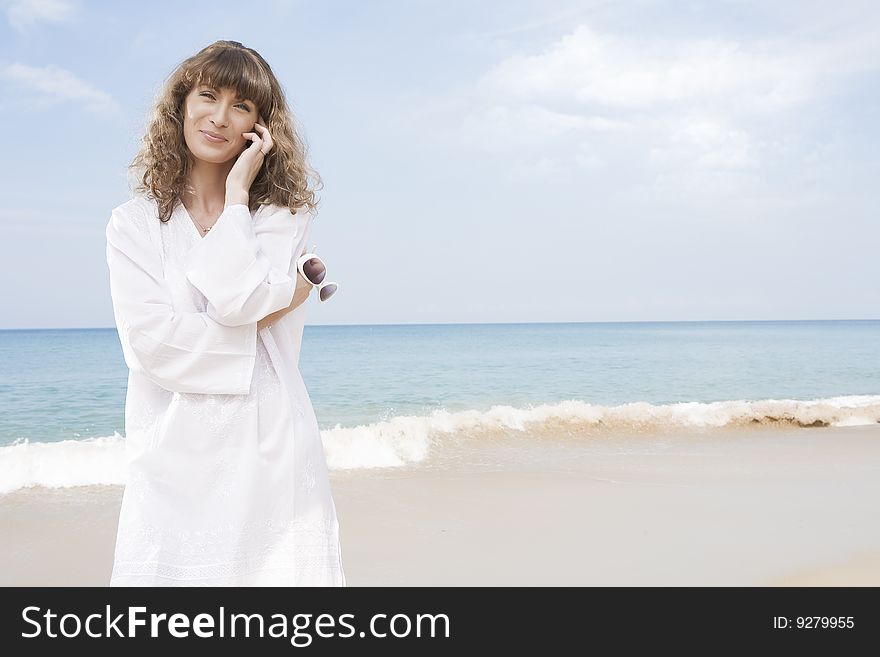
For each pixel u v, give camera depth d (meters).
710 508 6.17
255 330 1.86
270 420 1.89
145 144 2.01
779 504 6.32
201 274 1.79
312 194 2.13
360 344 46.84
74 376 20.50
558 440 9.79
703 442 9.91
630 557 4.90
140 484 1.81
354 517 5.79
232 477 1.84
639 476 7.50
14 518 5.77
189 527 1.80
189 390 1.80
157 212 1.96
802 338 56.66
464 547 5.07
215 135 1.95
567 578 4.50
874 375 23.67
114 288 1.86
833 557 4.91
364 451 8.41
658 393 19.30
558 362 28.98
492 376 23.11
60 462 7.25
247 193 1.92
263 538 1.85
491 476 7.40
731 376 23.30
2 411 14.45
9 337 59.59
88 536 5.38
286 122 2.08
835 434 10.73
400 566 4.67
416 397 17.80
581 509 6.11
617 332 77.94
